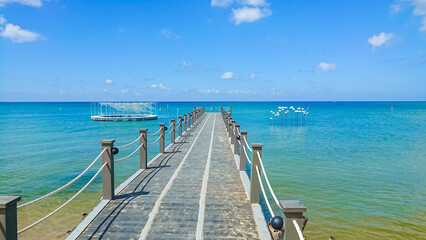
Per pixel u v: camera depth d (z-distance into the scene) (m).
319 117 64.44
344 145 22.95
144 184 7.34
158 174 8.40
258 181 5.93
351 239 7.38
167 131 34.56
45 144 23.64
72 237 4.46
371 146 22.34
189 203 6.00
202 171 8.80
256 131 35.12
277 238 5.37
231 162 10.13
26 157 17.84
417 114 76.56
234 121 13.73
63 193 10.57
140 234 4.62
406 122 48.59
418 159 17.20
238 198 6.35
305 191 11.04
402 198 10.37
